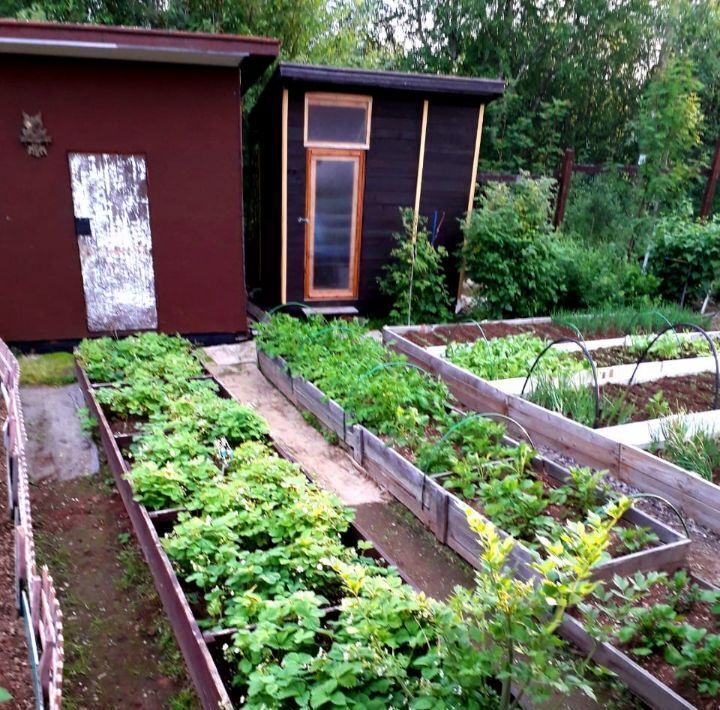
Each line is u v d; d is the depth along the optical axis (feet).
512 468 12.17
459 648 6.59
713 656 8.14
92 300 22.03
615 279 27.94
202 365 19.61
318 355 18.47
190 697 8.28
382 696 6.84
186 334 23.47
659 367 19.26
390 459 13.44
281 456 13.38
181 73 20.63
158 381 17.03
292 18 35.91
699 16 45.32
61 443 15.55
